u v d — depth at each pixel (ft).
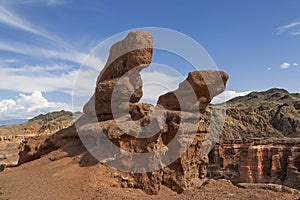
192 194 71.56
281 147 295.28
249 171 295.89
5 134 345.31
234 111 469.57
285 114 464.24
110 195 59.67
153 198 64.34
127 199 59.52
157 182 72.59
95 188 61.98
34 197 58.59
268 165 295.07
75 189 61.77
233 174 309.01
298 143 299.99
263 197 67.92
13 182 66.54
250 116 460.96
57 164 74.23
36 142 97.66
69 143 84.94
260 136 420.36
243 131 425.28
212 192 73.61
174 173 77.05
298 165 274.98
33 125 401.29
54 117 457.68
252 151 300.20
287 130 438.40
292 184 266.36
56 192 60.64
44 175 68.90
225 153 327.47
